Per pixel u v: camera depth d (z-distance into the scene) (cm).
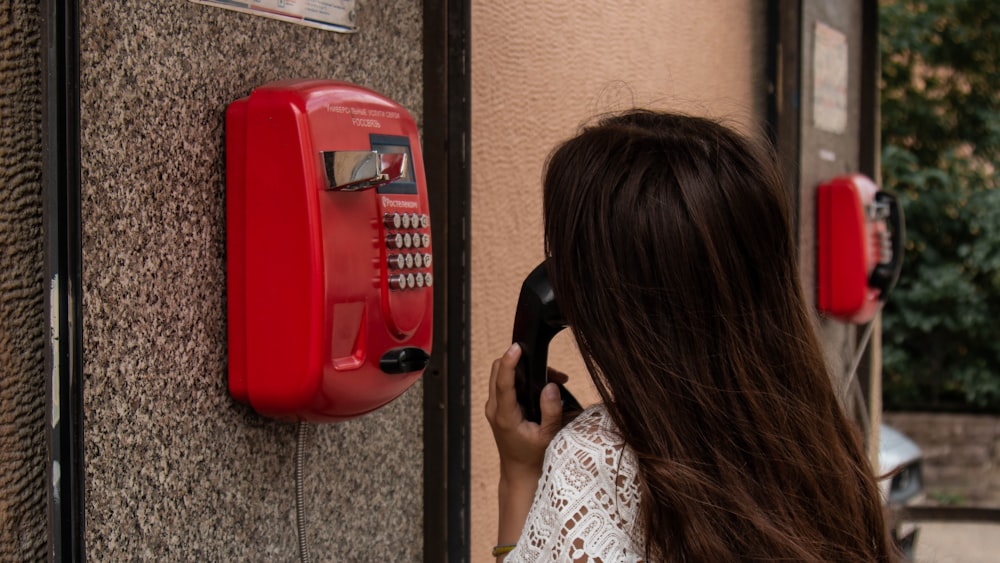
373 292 142
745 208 110
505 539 122
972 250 655
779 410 108
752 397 107
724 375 107
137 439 128
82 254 120
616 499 108
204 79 136
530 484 123
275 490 150
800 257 310
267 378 135
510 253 220
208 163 138
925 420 664
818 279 324
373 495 171
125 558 127
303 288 132
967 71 672
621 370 108
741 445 107
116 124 124
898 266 325
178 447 134
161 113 130
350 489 166
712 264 107
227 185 139
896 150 668
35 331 120
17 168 117
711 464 106
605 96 249
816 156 325
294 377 133
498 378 124
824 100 329
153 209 129
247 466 145
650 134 113
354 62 164
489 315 214
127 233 126
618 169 111
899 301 676
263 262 135
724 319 107
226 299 141
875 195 329
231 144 138
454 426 186
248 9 143
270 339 135
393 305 144
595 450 110
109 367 124
